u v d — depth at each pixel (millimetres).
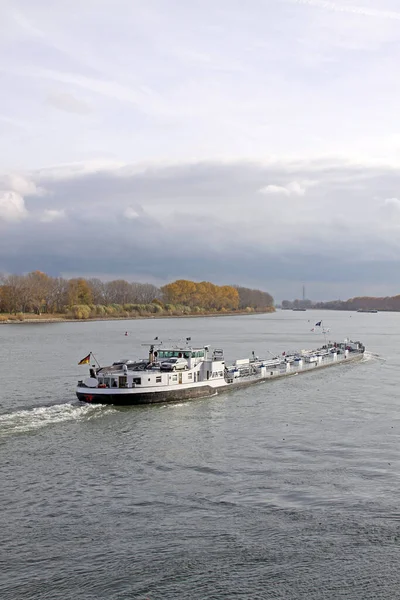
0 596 40094
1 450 70250
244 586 41625
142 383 97062
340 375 136625
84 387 96188
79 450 70812
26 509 53000
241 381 117188
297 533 48844
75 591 40844
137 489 57906
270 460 67250
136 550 45938
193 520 51031
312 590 41250
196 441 75500
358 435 78188
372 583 42031
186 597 40406
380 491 57656
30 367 142250
